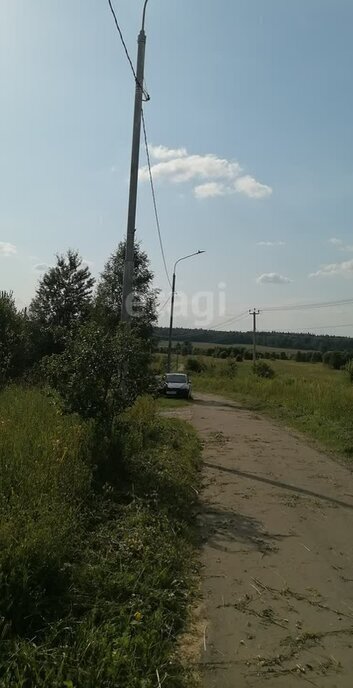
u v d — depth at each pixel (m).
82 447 7.12
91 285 31.77
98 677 2.96
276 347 78.94
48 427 7.81
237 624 3.90
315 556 5.32
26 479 5.48
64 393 7.87
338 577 4.81
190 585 4.52
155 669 3.17
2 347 19.22
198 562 5.08
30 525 4.18
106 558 4.48
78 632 3.37
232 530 6.06
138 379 8.17
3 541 3.89
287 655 3.50
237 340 67.25
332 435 13.70
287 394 24.44
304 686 3.18
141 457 8.36
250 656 3.48
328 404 17.84
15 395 11.78
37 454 6.32
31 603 3.52
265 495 7.73
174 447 10.59
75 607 3.71
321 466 10.14
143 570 4.41
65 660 3.06
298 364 68.69
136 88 10.38
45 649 3.16
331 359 61.47
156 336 31.62
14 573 3.56
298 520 6.54
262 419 19.16
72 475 5.98
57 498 5.24
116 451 7.39
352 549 5.56
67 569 4.06
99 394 7.82
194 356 61.00
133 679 3.00
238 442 12.97
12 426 7.67
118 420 8.80
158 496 6.55
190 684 3.16
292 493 7.90
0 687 2.75
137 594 4.02
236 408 24.08
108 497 6.16
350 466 10.28
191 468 9.05
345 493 8.02
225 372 46.62
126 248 10.41
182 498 6.92
